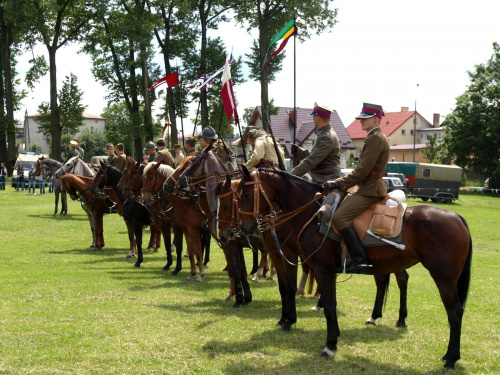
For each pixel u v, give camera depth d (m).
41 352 6.02
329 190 6.30
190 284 10.18
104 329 6.94
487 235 20.00
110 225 21.00
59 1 37.94
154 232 15.09
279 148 9.52
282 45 11.58
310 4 33.22
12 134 43.59
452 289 5.75
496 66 52.56
